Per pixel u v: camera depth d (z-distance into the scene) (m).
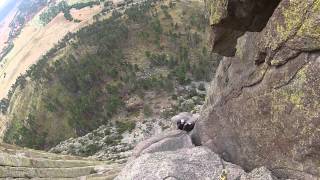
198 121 18.42
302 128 11.70
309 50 11.03
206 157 14.45
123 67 131.12
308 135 11.55
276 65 12.32
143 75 124.56
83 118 118.25
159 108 103.94
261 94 13.38
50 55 189.38
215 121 16.91
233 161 15.60
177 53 134.00
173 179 13.09
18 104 165.50
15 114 161.88
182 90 108.00
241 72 14.76
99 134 85.94
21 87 177.75
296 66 11.59
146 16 157.88
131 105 109.56
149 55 131.12
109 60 137.12
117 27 155.88
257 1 11.91
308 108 11.39
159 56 127.94
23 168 17.88
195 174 13.57
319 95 11.00
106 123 108.12
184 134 17.84
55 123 137.75
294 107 11.87
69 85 141.25
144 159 14.45
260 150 13.87
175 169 13.53
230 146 15.80
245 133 14.62
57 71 151.12
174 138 17.48
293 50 11.48
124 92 117.50
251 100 14.05
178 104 100.38
